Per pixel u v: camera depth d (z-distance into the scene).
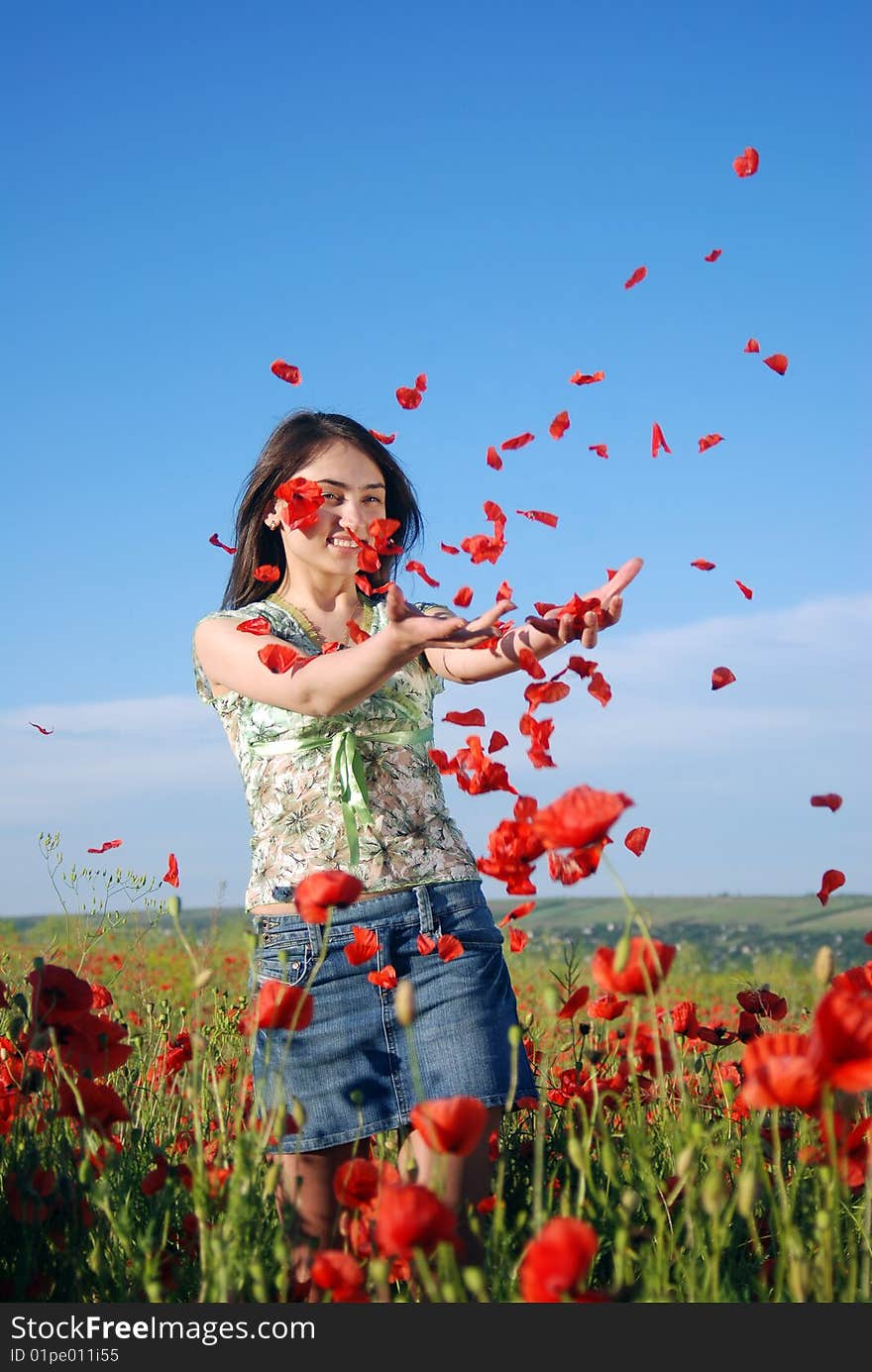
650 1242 1.98
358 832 2.64
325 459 2.89
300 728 2.70
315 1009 2.57
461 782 2.66
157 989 4.29
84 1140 2.26
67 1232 2.27
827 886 2.92
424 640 2.22
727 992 6.73
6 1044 2.75
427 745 2.80
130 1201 2.28
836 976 2.23
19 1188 2.25
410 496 3.13
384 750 2.73
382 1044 2.55
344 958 2.59
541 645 2.57
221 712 2.84
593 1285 2.21
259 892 2.72
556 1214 2.40
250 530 3.10
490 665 2.67
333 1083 2.54
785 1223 1.84
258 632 2.69
